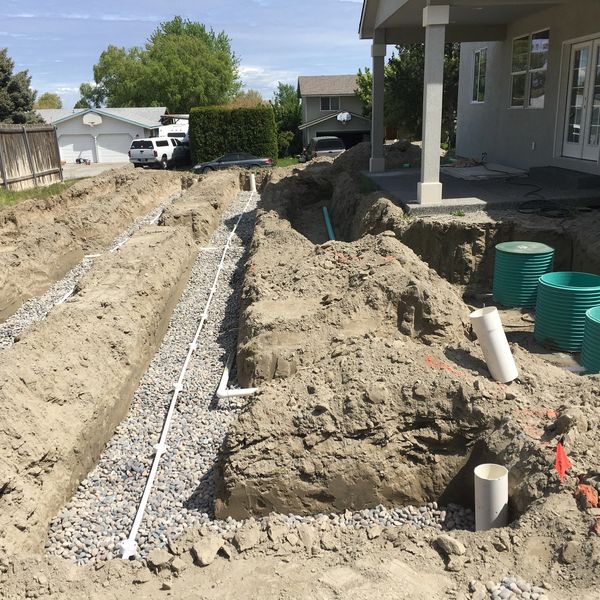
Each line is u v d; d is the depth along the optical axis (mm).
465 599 3316
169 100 49062
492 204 10297
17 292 10109
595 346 6395
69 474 5199
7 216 14227
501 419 4691
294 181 16938
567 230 9234
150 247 10336
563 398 5043
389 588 3477
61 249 12039
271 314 7242
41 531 4633
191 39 50406
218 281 10656
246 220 15344
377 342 5484
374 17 14844
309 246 10172
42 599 3652
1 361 5645
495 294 8914
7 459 4680
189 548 4027
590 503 3727
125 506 5027
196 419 6191
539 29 13078
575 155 12125
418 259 8422
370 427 4695
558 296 7168
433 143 10289
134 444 5941
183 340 8391
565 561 3451
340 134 40219
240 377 6859
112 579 3855
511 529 3760
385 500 4672
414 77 29172
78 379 5938
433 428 4766
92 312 7242
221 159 29312
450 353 5801
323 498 4605
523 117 14086
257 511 4590
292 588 3561
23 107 34844
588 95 11445
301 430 4703
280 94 49969
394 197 11430
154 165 33656
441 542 3807
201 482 5199
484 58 16500
